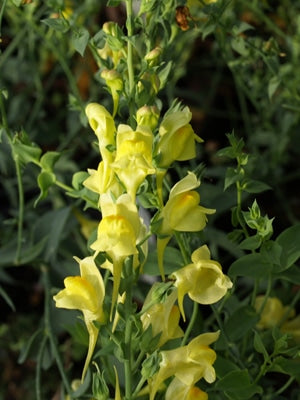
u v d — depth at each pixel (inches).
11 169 25.6
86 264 14.7
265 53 20.9
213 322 21.6
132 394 15.4
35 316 26.0
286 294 20.8
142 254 14.8
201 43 30.0
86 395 17.6
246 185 16.6
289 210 25.5
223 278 14.5
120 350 15.0
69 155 26.7
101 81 18.2
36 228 22.3
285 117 25.9
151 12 16.9
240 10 25.8
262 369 16.3
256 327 19.1
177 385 15.3
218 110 30.5
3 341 25.6
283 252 16.5
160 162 14.9
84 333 17.8
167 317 15.2
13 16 25.8
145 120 14.7
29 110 29.9
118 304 14.9
